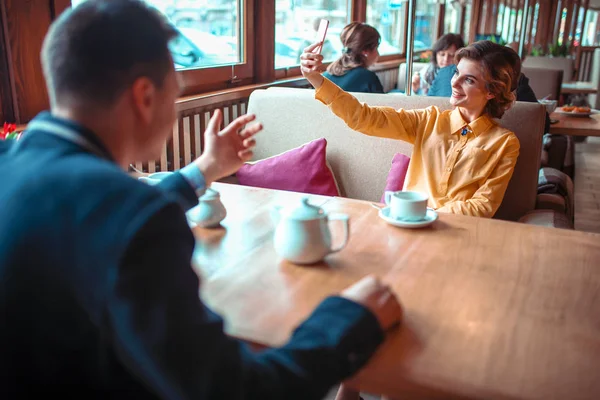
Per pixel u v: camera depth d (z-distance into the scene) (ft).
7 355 1.96
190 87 9.02
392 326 2.94
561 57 21.45
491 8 26.30
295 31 12.90
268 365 2.23
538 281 3.59
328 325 2.44
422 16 21.30
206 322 2.04
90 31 2.10
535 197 6.94
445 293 3.37
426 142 6.50
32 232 1.93
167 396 1.88
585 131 10.62
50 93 2.24
